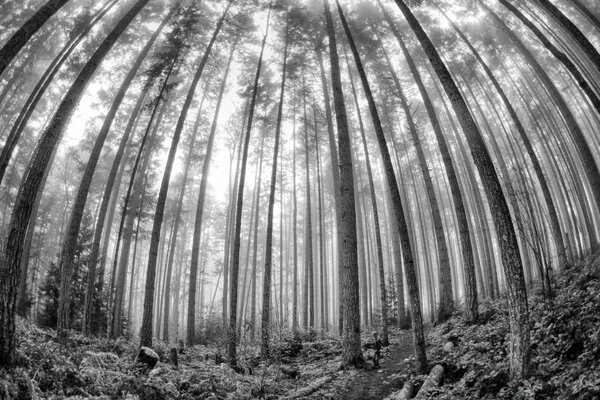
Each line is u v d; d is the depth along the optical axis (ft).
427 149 100.27
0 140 77.61
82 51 62.69
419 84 54.95
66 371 21.98
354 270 38.68
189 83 75.05
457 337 37.55
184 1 60.03
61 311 38.19
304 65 67.62
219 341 50.62
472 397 22.80
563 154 69.31
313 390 31.65
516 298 23.36
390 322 72.95
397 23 66.80
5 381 17.61
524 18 41.34
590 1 60.85
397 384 30.68
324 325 79.87
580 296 26.81
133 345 40.86
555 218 50.16
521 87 79.92
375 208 51.42
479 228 79.82
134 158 78.07
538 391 20.10
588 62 61.87
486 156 26.71
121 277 63.05
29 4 61.67
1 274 20.08
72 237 40.83
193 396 27.22
